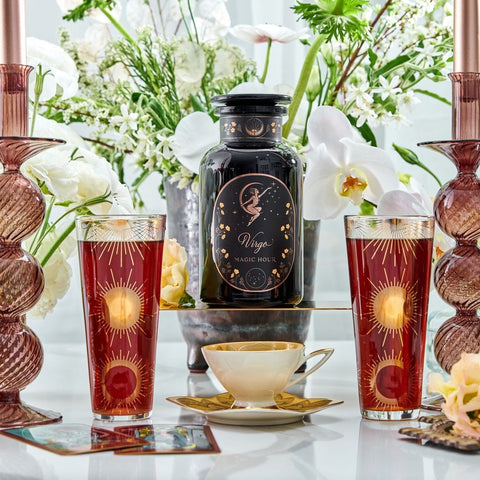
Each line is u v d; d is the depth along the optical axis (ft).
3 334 2.86
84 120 3.96
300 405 3.03
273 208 3.19
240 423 2.85
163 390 3.56
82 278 2.95
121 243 2.87
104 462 2.41
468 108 2.99
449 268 2.99
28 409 2.92
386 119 3.79
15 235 2.86
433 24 3.96
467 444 2.45
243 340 3.80
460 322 3.02
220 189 3.20
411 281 2.88
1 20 2.87
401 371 2.90
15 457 2.48
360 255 2.89
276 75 5.87
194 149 3.67
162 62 4.07
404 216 2.86
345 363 4.24
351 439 2.66
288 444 2.60
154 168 3.97
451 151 2.97
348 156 3.49
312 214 3.55
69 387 3.62
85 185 3.51
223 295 3.21
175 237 3.98
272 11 5.86
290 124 3.81
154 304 2.95
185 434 2.68
